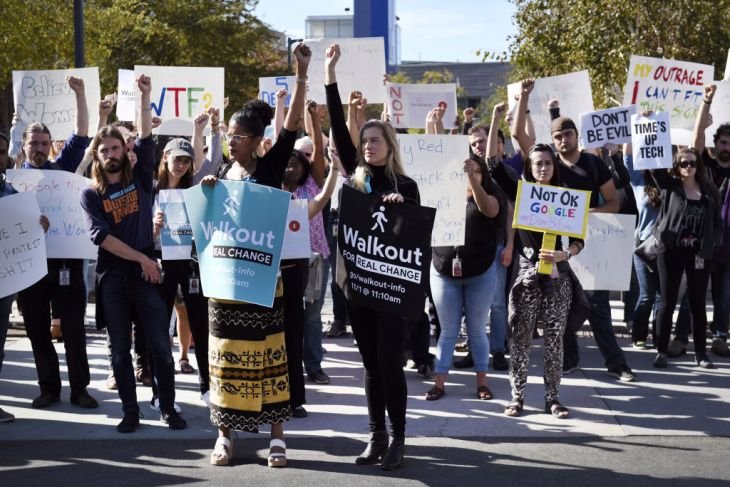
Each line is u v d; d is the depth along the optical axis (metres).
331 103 5.96
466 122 10.02
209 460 5.70
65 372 8.05
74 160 7.21
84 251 6.78
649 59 9.61
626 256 7.66
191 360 8.54
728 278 8.69
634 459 5.70
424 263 5.41
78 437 6.19
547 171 6.61
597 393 7.33
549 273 6.50
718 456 5.75
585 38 19.97
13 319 10.39
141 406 6.96
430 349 8.95
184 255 6.41
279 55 37.97
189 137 9.64
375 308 5.44
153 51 32.94
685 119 9.61
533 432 6.28
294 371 6.59
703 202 7.96
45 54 22.05
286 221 5.41
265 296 5.38
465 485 5.23
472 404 7.04
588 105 9.48
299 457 5.77
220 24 33.72
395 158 5.66
